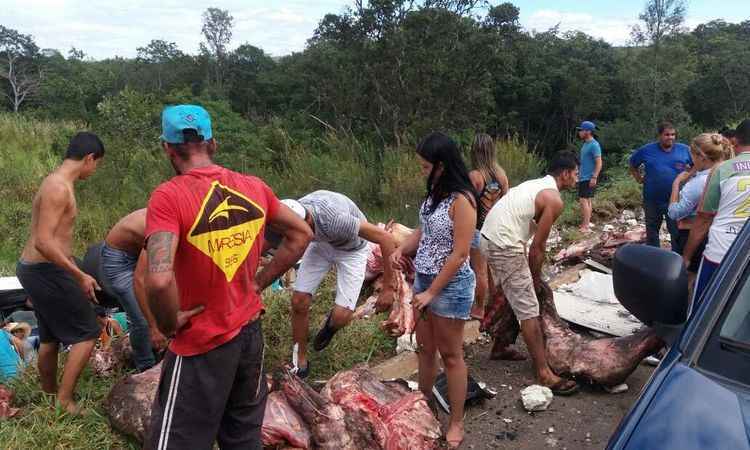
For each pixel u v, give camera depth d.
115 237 4.28
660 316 2.51
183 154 2.72
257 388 2.99
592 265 7.72
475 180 5.67
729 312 2.35
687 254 4.98
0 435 3.82
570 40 63.91
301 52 64.31
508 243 4.70
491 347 5.73
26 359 5.09
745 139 4.59
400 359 5.21
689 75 51.06
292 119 28.22
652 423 1.99
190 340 2.69
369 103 25.50
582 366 4.76
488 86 26.89
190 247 2.60
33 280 4.06
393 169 12.23
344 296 4.80
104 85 69.69
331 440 3.69
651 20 58.31
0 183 13.79
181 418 2.73
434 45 26.08
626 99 56.81
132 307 4.39
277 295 5.86
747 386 2.11
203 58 68.94
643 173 7.82
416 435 3.80
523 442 4.25
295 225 3.00
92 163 4.28
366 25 26.89
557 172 4.76
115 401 3.94
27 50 83.00
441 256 3.84
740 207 4.39
